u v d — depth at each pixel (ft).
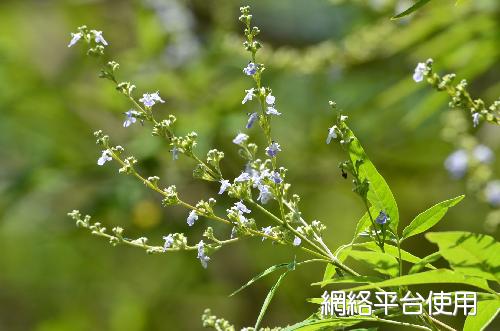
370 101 21.50
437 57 17.74
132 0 24.20
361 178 8.64
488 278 7.42
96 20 25.36
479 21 17.31
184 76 21.75
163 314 28.71
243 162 20.27
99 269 29.45
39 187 22.18
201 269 25.80
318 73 20.22
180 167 20.70
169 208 21.85
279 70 19.99
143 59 22.25
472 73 17.65
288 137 22.85
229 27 22.61
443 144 22.30
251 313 25.89
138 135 21.50
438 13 17.74
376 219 8.59
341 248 8.64
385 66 20.54
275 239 8.70
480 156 15.14
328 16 25.23
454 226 25.55
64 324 29.76
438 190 25.53
